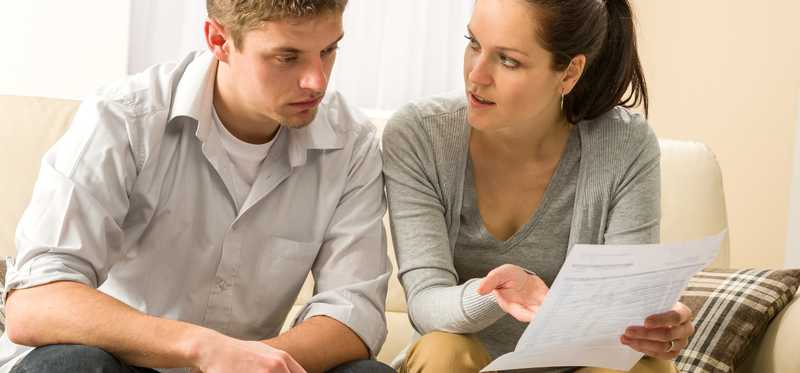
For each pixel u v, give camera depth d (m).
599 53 1.64
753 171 3.19
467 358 1.42
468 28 1.53
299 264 1.60
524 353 1.31
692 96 3.38
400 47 3.38
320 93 1.45
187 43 3.22
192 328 1.31
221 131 1.54
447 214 1.67
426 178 1.66
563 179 1.68
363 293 1.53
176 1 3.20
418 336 1.69
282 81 1.43
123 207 1.50
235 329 1.61
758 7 3.20
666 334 1.42
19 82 3.09
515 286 1.42
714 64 3.32
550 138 1.68
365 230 1.59
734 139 3.25
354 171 1.64
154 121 1.51
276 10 1.36
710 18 3.34
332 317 1.47
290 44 1.39
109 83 1.58
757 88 3.19
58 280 1.36
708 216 2.18
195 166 1.56
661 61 3.49
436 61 3.42
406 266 1.58
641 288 1.32
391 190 1.65
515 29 1.47
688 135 3.39
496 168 1.68
